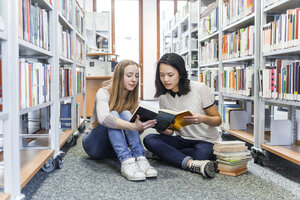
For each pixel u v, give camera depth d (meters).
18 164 1.06
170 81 1.59
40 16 1.54
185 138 1.76
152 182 1.43
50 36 1.74
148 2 7.25
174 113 1.42
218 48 2.93
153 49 7.34
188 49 4.65
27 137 1.83
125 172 1.46
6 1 1.02
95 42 5.43
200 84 1.71
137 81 1.70
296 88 1.55
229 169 1.53
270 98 1.80
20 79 1.23
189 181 1.44
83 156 1.98
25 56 1.73
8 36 1.02
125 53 7.34
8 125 1.03
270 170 1.66
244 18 2.24
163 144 1.67
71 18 2.55
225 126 2.63
